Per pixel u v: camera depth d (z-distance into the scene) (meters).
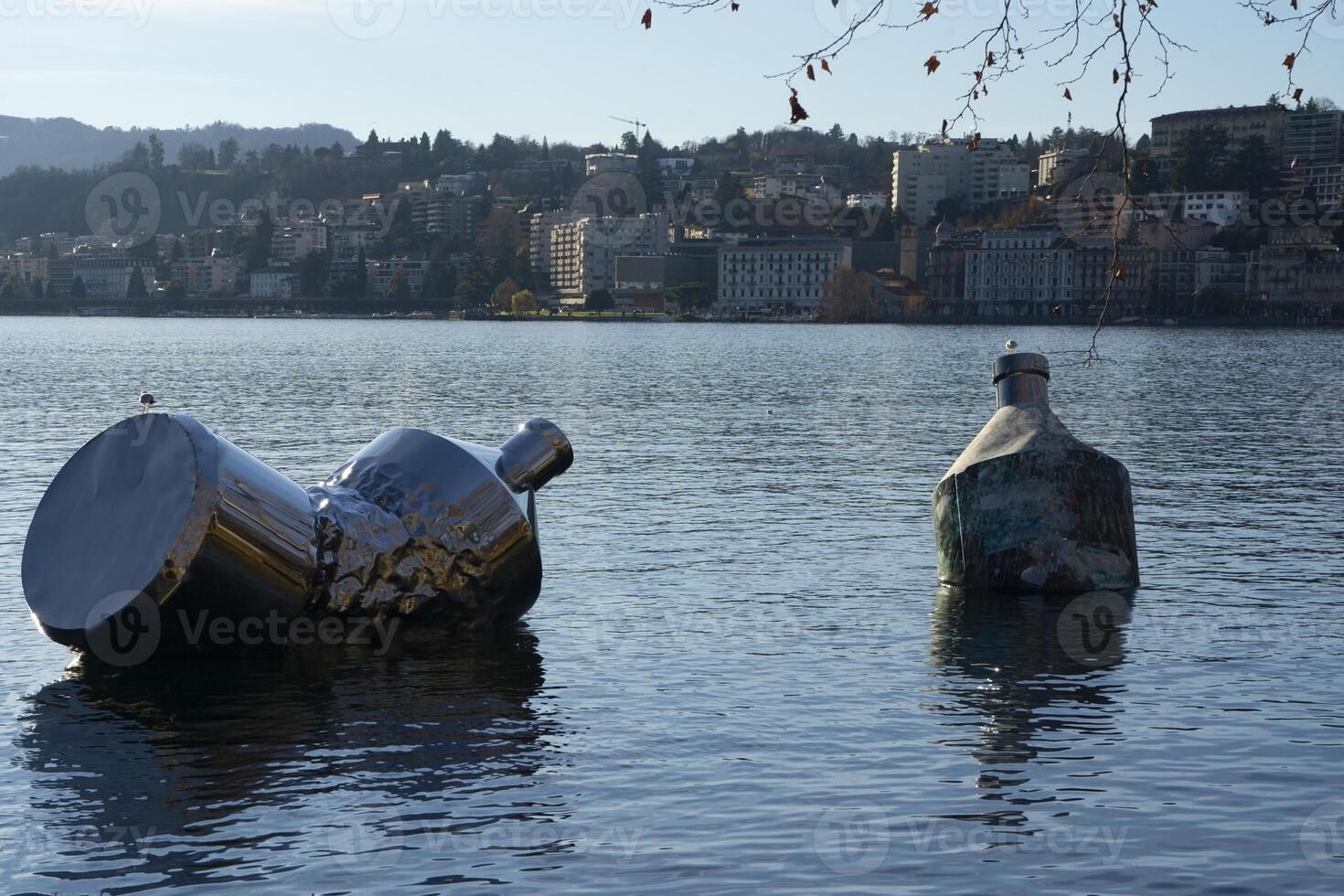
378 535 16.80
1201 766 12.66
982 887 10.25
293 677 15.50
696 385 81.25
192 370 97.62
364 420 52.44
